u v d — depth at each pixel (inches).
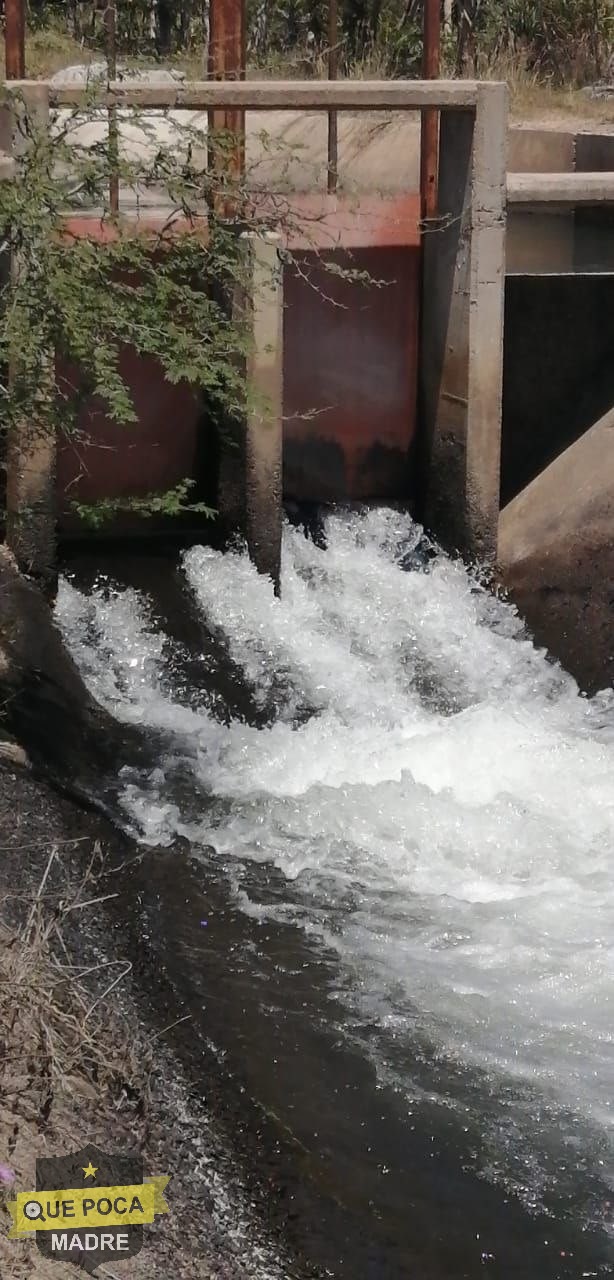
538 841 335.9
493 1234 216.8
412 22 681.6
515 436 489.1
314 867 323.0
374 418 486.0
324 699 407.5
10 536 421.1
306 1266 199.9
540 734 393.4
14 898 265.1
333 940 295.7
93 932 270.4
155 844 324.5
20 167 375.9
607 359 487.2
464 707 413.7
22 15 424.8
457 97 425.1
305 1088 246.4
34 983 222.1
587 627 434.9
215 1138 220.2
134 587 435.8
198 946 287.1
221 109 402.3
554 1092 252.1
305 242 468.1
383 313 478.9
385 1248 209.2
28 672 369.7
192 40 604.1
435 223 460.1
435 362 470.9
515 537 461.4
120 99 386.6
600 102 690.2
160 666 410.3
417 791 350.0
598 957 291.9
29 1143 197.2
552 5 743.7
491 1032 267.7
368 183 537.3
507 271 544.1
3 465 414.3
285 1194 214.4
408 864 326.6
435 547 476.7
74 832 309.4
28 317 312.5
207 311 343.3
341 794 347.9
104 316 320.2
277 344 422.0
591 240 581.0
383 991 278.8
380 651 435.2
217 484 453.1
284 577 454.3
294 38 695.1
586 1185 230.2
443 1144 236.5
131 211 452.8
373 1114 242.1
